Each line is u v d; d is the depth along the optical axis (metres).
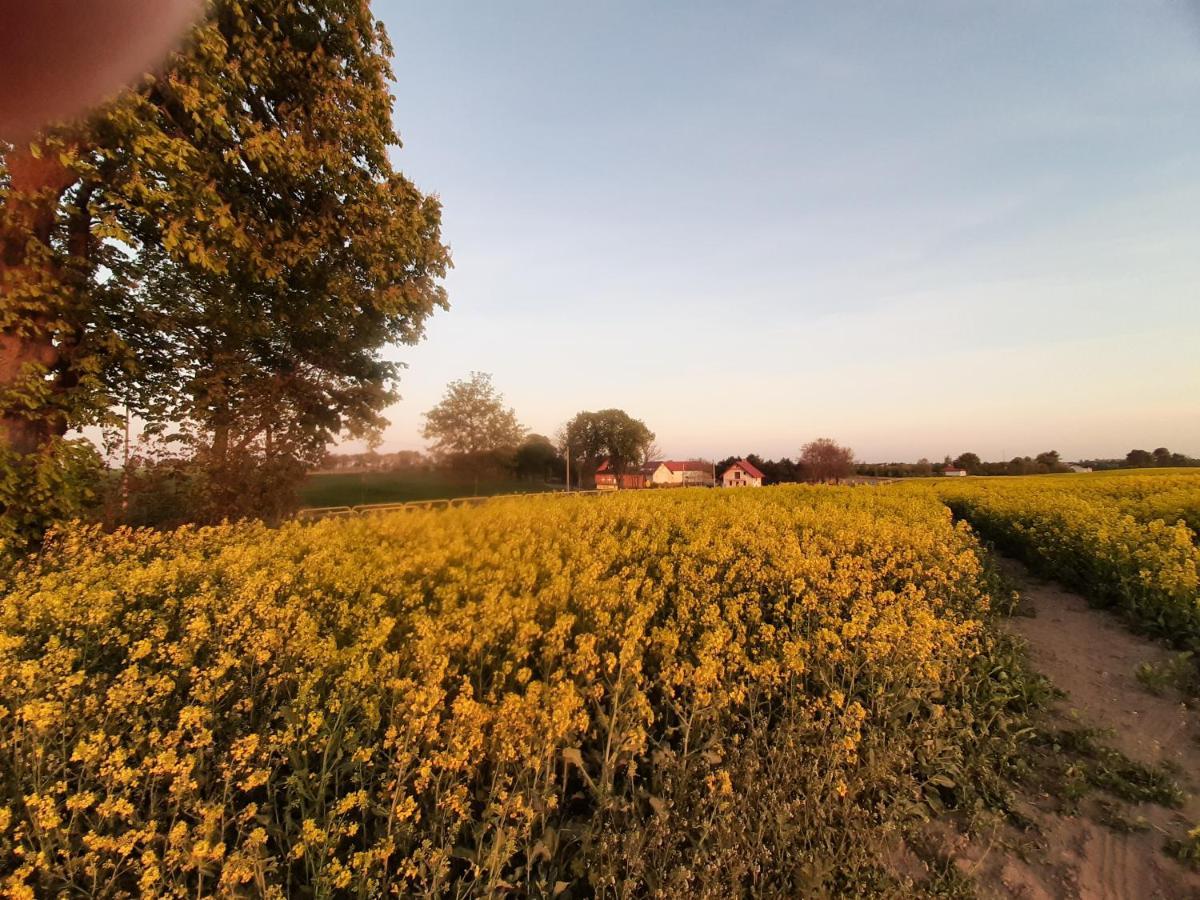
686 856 2.71
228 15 8.45
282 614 3.95
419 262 12.07
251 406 11.05
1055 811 3.54
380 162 10.74
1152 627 6.45
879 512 13.23
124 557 7.01
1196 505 11.34
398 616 4.73
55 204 7.40
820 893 2.57
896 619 4.59
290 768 3.23
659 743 3.33
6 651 3.61
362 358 13.18
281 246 9.42
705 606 5.06
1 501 6.92
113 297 8.76
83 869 2.39
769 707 3.97
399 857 2.67
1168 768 3.88
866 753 3.39
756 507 12.95
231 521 10.62
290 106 9.77
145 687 2.98
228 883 2.13
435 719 2.82
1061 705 4.82
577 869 2.65
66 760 2.68
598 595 4.92
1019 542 10.98
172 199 7.15
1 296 6.97
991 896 2.86
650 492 22.98
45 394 7.20
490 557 6.77
